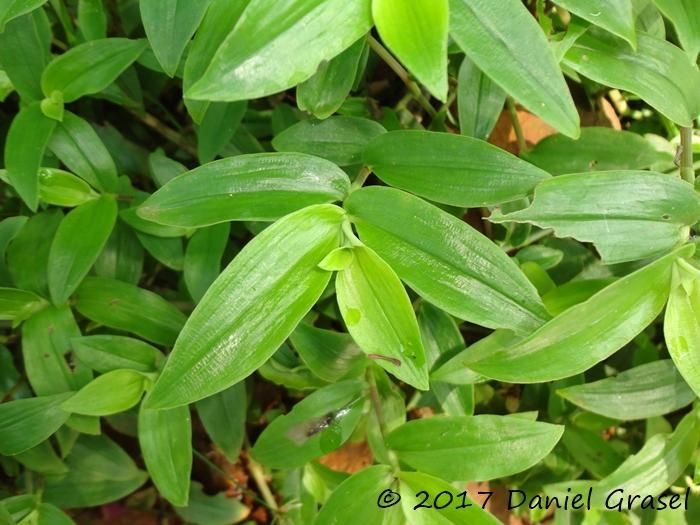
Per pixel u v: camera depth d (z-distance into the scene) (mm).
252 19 181
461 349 278
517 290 209
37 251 285
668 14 213
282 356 295
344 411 270
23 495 283
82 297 279
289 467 273
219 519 357
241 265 204
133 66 308
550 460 336
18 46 254
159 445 265
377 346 214
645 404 269
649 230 213
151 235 291
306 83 238
